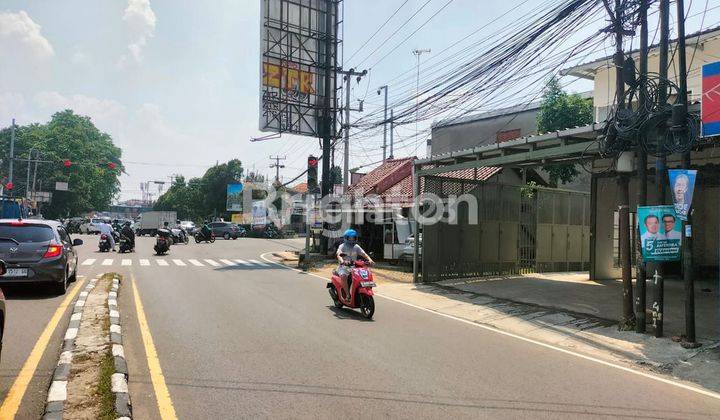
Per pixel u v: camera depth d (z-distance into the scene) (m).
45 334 7.05
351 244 10.43
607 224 16.33
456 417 4.58
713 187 15.80
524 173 19.73
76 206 65.88
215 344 6.90
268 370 5.79
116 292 10.91
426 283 14.83
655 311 8.51
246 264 20.30
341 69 24.56
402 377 5.73
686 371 6.83
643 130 8.46
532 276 17.05
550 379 5.99
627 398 5.43
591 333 8.84
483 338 8.16
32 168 63.03
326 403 4.81
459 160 13.73
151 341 6.96
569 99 19.03
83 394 4.55
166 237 24.41
